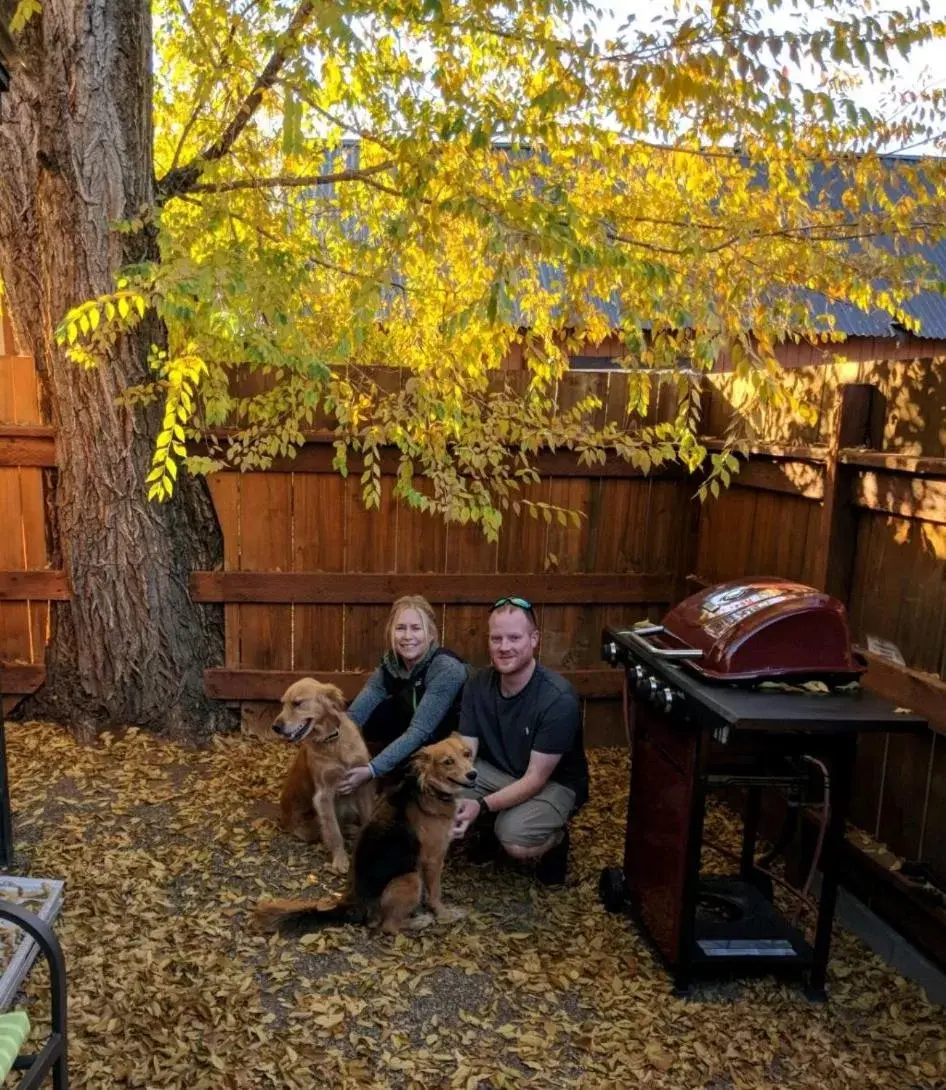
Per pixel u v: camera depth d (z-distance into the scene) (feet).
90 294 14.28
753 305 14.08
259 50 14.70
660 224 14.79
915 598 10.20
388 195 15.80
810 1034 8.99
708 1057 8.58
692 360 13.23
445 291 15.81
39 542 16.15
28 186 15.44
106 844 12.31
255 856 12.29
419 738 12.41
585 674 17.03
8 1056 5.38
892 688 10.36
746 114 12.11
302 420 15.71
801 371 12.94
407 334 17.15
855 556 11.53
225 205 13.97
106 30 13.62
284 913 10.19
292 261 12.30
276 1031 8.64
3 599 16.15
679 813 9.49
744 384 14.66
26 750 15.29
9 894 7.83
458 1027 8.91
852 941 10.80
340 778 12.17
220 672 16.40
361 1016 8.98
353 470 16.07
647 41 11.67
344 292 15.92
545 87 12.71
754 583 10.37
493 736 12.16
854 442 11.32
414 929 10.62
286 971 9.61
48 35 13.44
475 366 14.34
